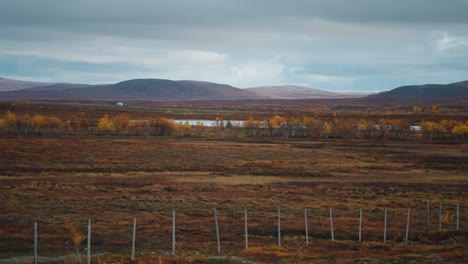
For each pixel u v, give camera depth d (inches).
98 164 3262.8
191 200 2016.5
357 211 1833.2
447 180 2842.0
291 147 4805.6
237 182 2645.2
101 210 1760.6
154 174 2913.4
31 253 1143.0
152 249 1233.4
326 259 1151.6
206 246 1278.3
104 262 1066.1
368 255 1197.1
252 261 1122.7
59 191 2188.7
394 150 4662.9
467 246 1304.1
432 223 1627.7
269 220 1636.3
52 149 4005.9
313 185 2571.4
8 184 2364.7
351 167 3393.2
